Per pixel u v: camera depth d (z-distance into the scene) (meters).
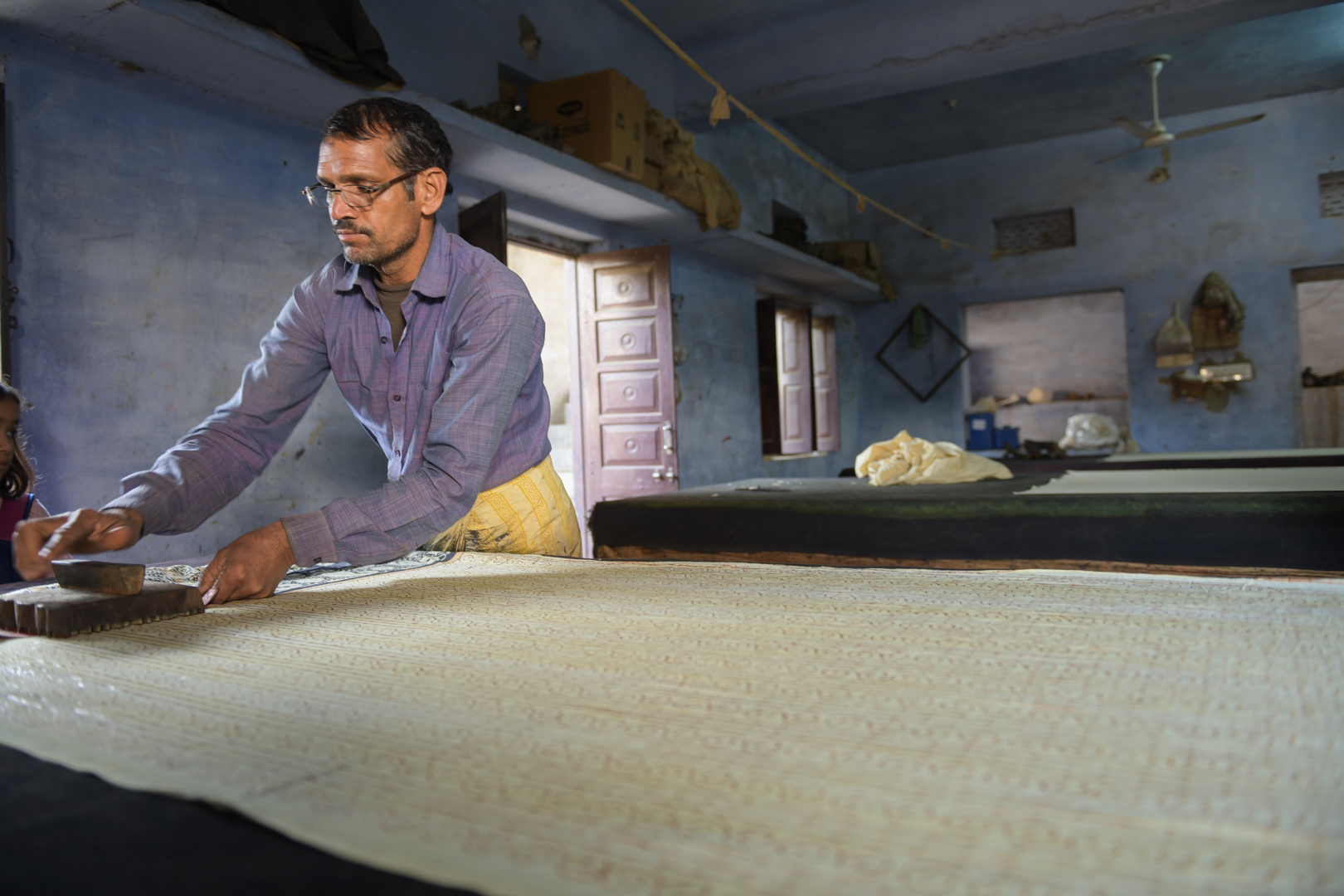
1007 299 10.69
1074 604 0.98
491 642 0.90
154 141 3.61
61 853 0.45
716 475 8.17
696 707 0.66
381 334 1.70
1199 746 0.54
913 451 4.04
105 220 3.42
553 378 9.77
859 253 10.26
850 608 1.01
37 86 3.22
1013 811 0.46
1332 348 11.88
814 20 7.13
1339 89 9.06
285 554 1.28
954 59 6.69
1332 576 1.10
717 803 0.49
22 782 0.55
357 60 3.76
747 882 0.40
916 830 0.44
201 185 3.78
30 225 3.18
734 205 7.05
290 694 0.73
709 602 1.07
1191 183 9.73
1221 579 1.10
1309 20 7.51
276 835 0.47
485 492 1.81
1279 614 0.89
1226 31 7.66
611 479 6.46
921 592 1.09
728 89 7.46
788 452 10.49
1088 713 0.61
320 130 4.34
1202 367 9.58
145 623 1.06
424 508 1.39
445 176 1.62
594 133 5.49
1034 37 6.42
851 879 0.40
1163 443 9.88
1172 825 0.44
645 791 0.51
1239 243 9.52
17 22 3.14
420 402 1.69
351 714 0.67
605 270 6.45
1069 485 3.43
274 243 4.08
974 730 0.58
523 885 0.40
